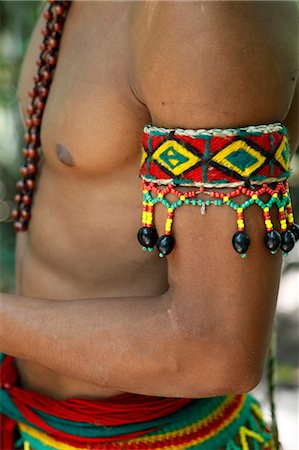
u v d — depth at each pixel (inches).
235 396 60.6
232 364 44.8
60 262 56.8
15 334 50.2
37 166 60.2
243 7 41.8
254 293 44.1
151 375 46.4
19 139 151.3
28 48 65.9
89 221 54.1
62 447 56.1
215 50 41.5
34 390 59.9
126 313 47.3
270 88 42.6
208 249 43.6
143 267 53.6
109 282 54.5
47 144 55.0
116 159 50.9
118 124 50.0
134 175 51.6
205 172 42.6
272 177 43.5
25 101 63.3
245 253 43.2
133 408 55.5
